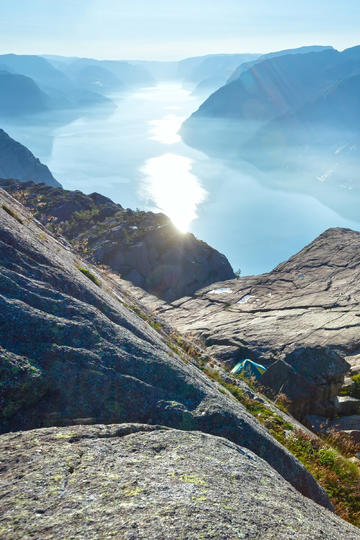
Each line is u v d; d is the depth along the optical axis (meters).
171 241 63.31
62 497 3.66
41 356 6.11
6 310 6.34
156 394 6.77
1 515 3.36
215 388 9.54
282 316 36.19
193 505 3.80
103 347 6.96
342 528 4.77
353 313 34.03
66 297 7.64
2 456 4.35
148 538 3.19
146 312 16.88
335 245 53.16
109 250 58.69
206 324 37.84
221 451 5.49
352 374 23.84
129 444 5.04
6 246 7.77
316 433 16.73
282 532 3.78
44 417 5.59
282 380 20.06
